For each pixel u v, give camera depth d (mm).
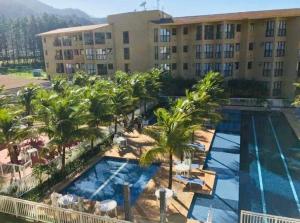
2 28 151000
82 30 58844
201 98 24312
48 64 67625
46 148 20109
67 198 16859
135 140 29406
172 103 24641
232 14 52062
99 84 33219
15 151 21750
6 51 142875
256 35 48438
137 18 55219
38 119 20703
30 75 94438
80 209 16438
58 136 19766
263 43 47812
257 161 25109
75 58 63062
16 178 19719
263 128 34750
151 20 54531
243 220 14531
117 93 28656
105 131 28641
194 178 20344
